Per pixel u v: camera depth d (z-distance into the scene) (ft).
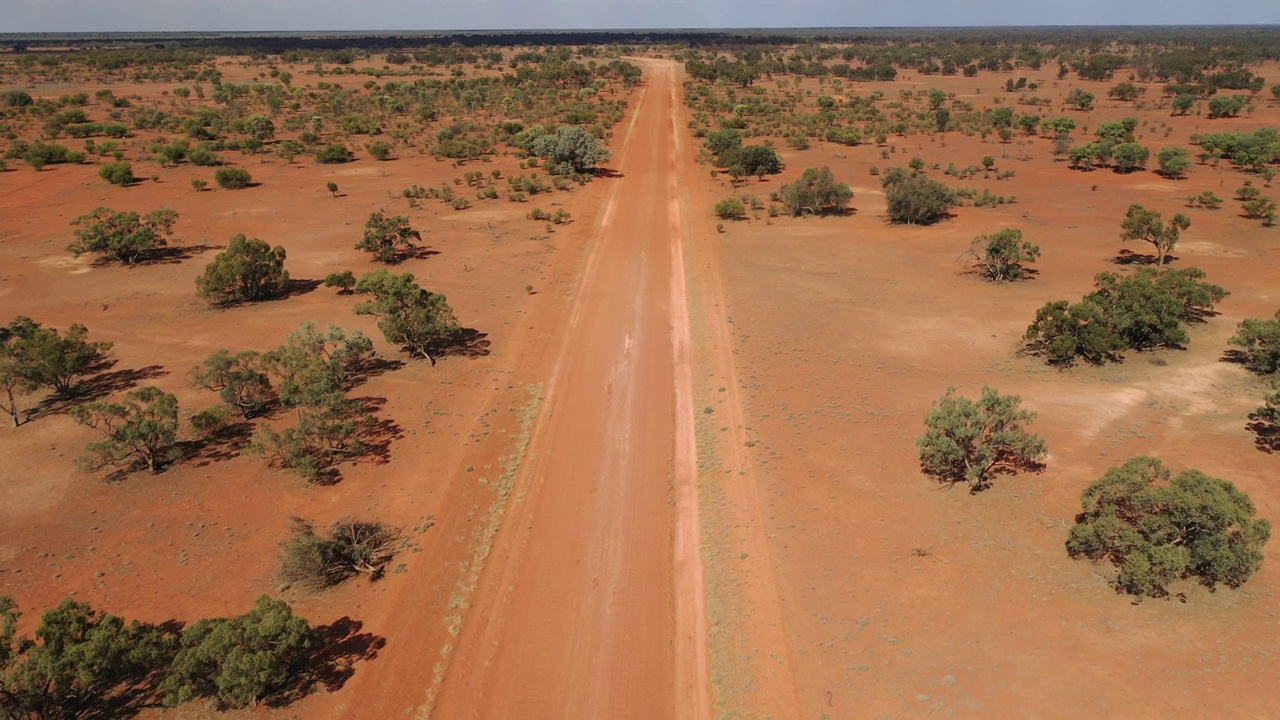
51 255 180.45
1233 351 115.24
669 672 65.92
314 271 169.48
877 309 140.56
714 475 92.48
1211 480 68.64
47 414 108.58
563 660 67.46
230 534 82.79
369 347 120.57
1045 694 58.34
